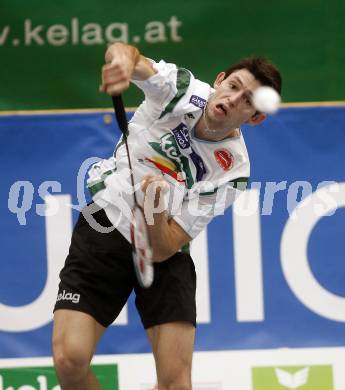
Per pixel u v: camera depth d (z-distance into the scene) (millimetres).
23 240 14781
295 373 14523
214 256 14625
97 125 14930
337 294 14641
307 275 14664
